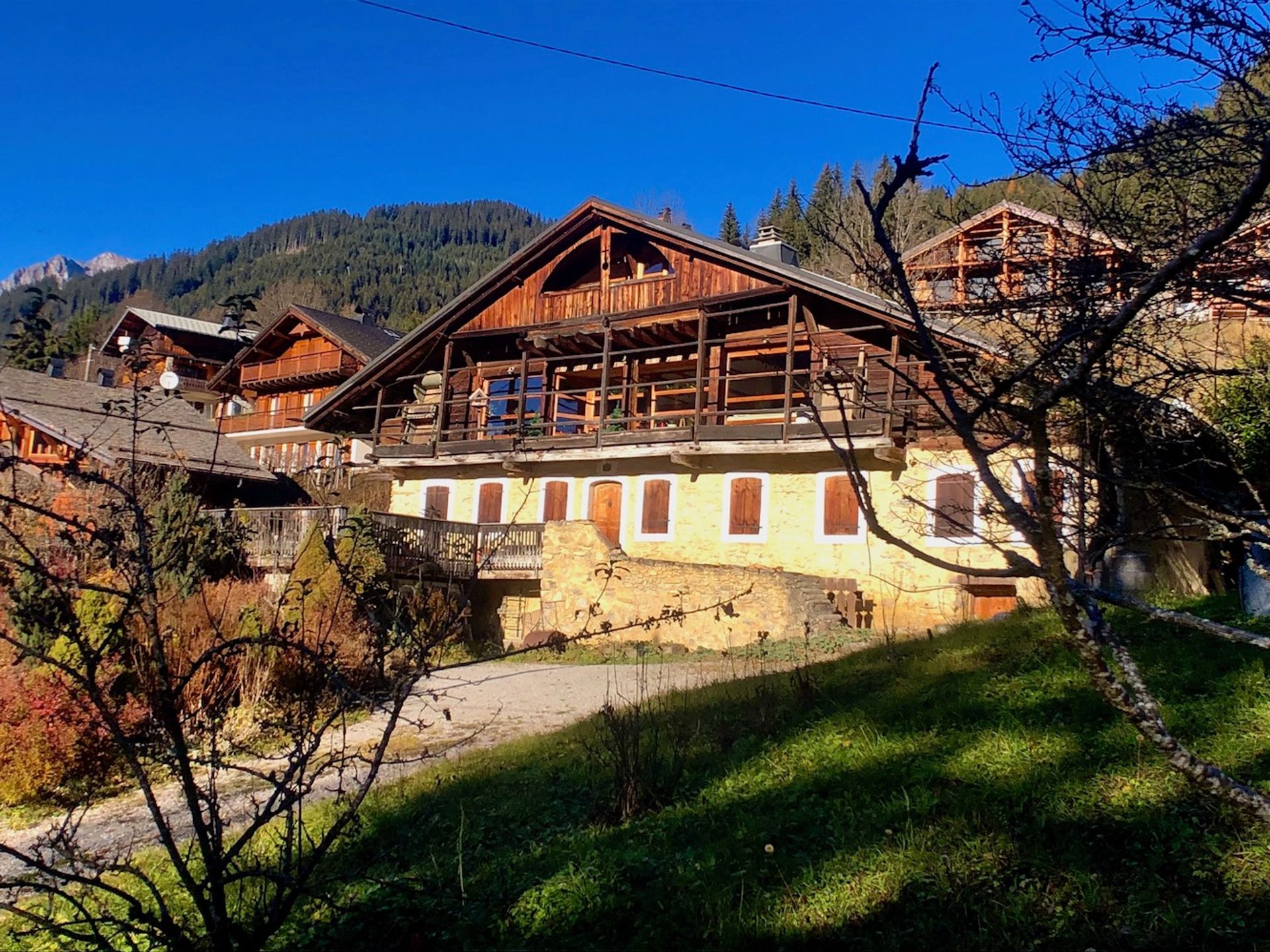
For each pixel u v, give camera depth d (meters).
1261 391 5.66
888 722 7.52
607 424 24.34
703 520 22.45
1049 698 7.13
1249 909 4.41
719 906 5.19
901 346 18.50
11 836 9.05
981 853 5.22
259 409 46.34
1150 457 4.39
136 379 3.81
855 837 5.66
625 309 24.08
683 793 6.97
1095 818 5.36
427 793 8.08
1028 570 2.38
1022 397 3.88
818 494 20.97
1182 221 4.14
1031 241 4.80
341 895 5.96
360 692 3.75
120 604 7.53
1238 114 4.03
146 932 3.56
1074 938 4.47
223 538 4.66
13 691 10.03
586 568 20.80
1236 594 9.61
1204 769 2.37
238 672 8.00
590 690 13.80
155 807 3.34
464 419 27.44
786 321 22.66
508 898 5.71
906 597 19.16
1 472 3.41
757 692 9.50
